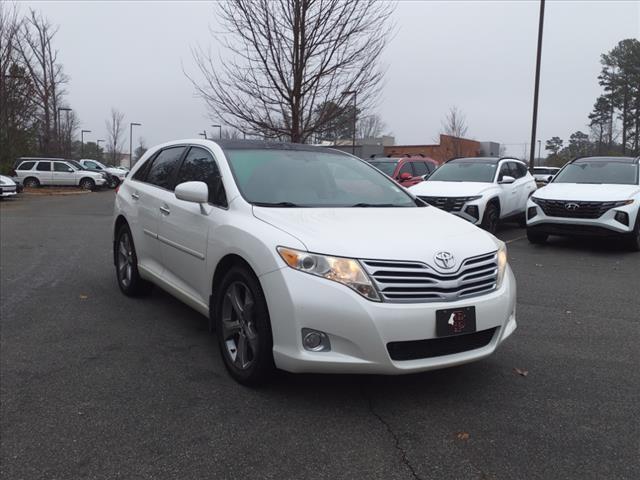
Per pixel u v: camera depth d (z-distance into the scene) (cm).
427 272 334
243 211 398
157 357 436
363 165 524
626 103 5472
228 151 463
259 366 360
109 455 294
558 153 6350
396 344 328
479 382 391
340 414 341
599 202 947
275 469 282
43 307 575
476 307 344
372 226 372
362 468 284
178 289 480
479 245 371
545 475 279
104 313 555
